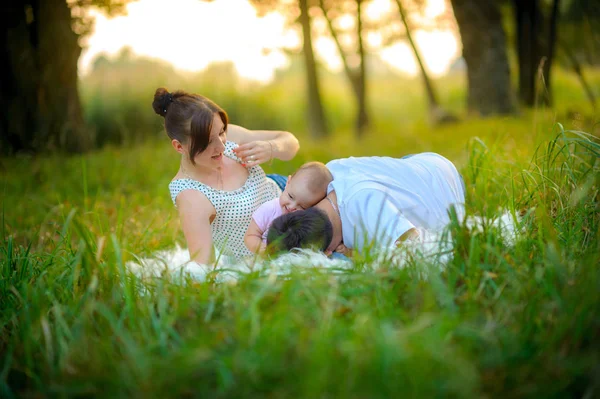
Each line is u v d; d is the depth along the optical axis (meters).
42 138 10.03
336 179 3.29
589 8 15.33
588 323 1.97
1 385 1.94
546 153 3.53
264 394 1.80
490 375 1.85
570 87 16.17
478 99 14.00
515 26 14.72
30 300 2.58
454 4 14.11
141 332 2.24
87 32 11.76
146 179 7.02
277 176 4.09
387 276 2.44
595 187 3.21
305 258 2.79
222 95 18.30
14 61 10.34
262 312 2.18
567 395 1.80
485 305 2.22
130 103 15.18
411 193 3.25
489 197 3.73
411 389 1.73
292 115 19.89
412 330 1.89
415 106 23.95
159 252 3.70
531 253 2.76
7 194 6.38
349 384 1.74
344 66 17.12
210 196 3.46
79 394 1.90
